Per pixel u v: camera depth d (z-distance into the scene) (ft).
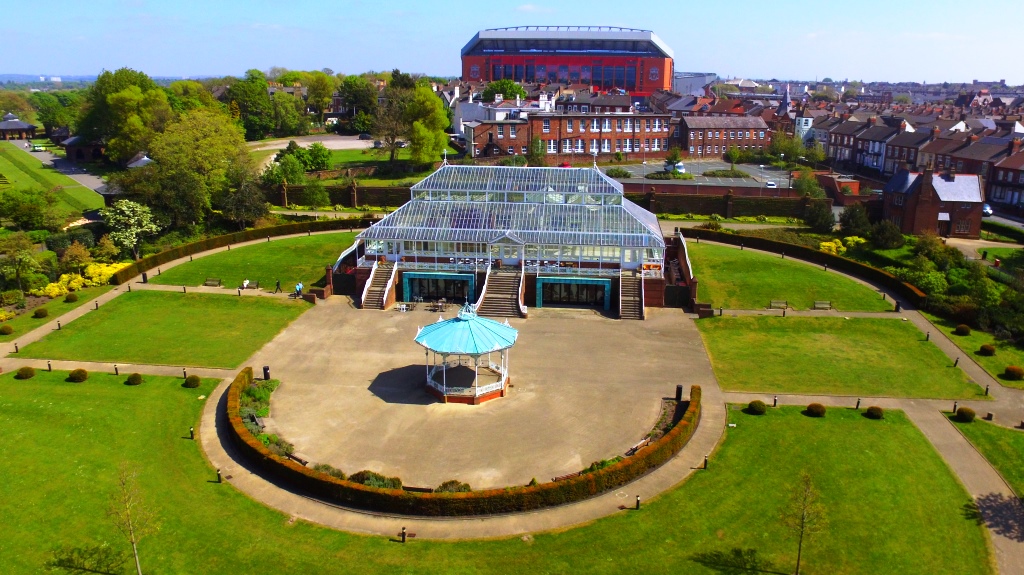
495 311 276.62
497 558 138.31
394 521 150.71
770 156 622.13
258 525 147.84
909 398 206.08
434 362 231.09
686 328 262.06
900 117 648.38
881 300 286.05
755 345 245.45
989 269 309.83
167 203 354.13
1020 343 243.19
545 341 249.34
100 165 595.06
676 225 397.19
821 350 240.73
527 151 547.90
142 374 220.02
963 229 377.71
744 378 219.20
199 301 286.25
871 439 181.27
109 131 602.85
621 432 186.39
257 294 295.48
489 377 214.69
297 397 205.77
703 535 144.77
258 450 168.45
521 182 314.14
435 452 176.24
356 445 179.42
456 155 574.56
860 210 369.30
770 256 339.57
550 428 188.44
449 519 151.33
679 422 181.27
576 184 310.86
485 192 312.50
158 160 375.86
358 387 212.64
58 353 234.99
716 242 365.61
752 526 147.33
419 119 525.34
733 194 443.32
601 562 137.18
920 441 180.96
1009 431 186.60
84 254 310.04
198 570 134.62
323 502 156.46
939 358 233.55
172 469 167.73
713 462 171.12
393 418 193.57
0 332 249.55
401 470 168.25
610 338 252.42
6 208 349.82
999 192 469.16
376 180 496.64
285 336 253.03
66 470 165.07
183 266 323.37
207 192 375.25
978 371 224.12
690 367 227.40
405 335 254.68
